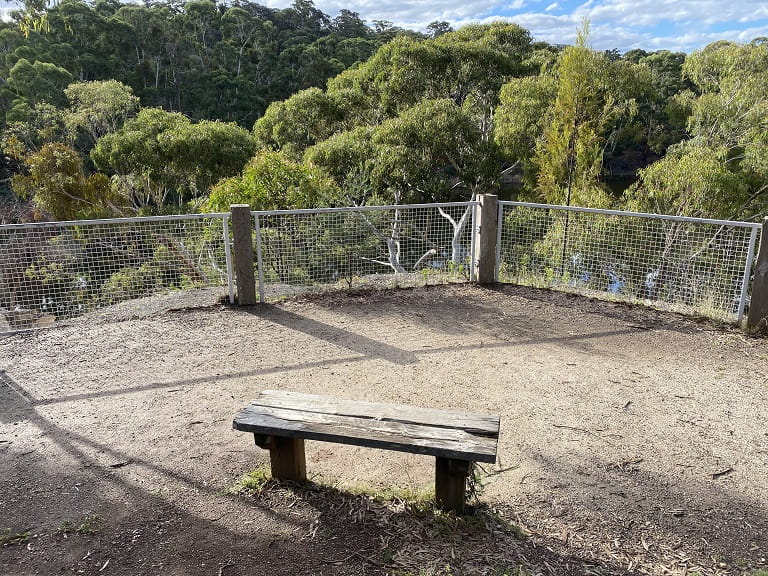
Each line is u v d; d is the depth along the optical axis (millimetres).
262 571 2271
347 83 26281
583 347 4996
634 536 2537
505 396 4020
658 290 6555
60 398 3988
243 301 6145
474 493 2709
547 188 12375
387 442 2426
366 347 4992
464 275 7238
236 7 63781
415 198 17234
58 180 22656
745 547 2471
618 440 3406
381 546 2420
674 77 32281
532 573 2264
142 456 3203
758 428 3566
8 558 2361
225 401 3934
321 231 7816
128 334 5309
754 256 6293
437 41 26328
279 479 2902
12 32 34406
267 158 12812
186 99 41812
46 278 6727
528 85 18141
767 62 19703
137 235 7379
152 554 2383
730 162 18453
